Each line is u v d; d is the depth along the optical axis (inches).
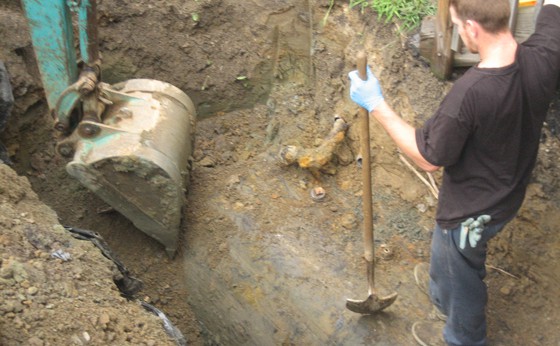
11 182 132.0
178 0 188.5
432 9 167.6
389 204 164.1
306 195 170.1
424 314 142.5
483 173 104.8
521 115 98.7
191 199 169.8
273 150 182.9
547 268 142.6
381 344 138.3
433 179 159.5
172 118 153.2
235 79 191.2
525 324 137.9
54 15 127.7
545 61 98.8
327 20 183.6
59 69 135.3
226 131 188.7
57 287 110.2
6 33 171.0
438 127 99.0
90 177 144.5
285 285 151.4
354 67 176.7
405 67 164.4
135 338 109.0
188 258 161.5
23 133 169.0
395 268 151.8
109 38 181.8
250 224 163.8
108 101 146.9
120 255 160.9
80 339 102.1
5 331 96.7
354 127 174.2
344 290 148.4
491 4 93.6
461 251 112.7
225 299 153.8
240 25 192.9
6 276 106.0
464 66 156.8
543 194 145.6
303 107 187.9
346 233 160.2
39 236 120.5
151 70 186.9
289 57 193.2
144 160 140.9
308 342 143.0
